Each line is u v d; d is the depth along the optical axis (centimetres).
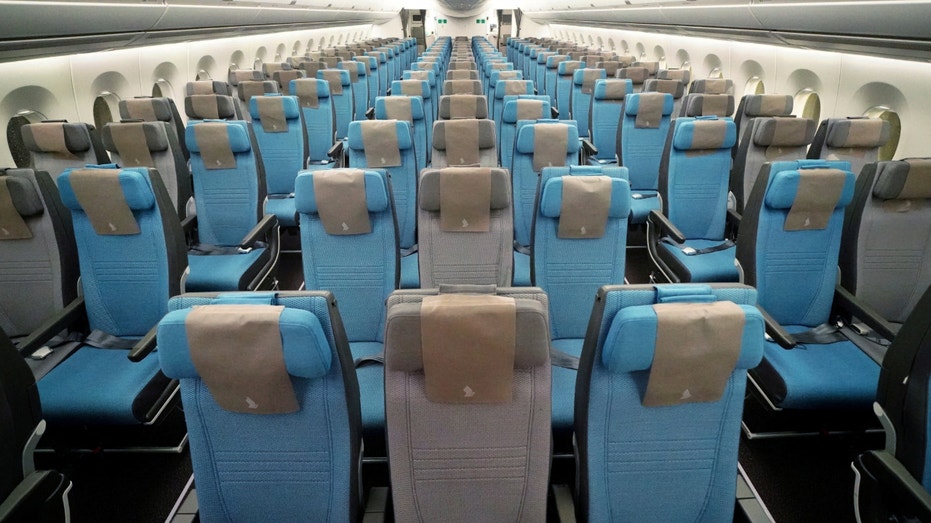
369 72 835
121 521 205
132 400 202
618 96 530
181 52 611
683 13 623
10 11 268
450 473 136
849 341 240
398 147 347
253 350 120
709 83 578
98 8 339
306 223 240
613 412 139
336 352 130
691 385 128
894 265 249
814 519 206
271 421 137
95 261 238
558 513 152
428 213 251
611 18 988
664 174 362
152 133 344
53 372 219
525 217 359
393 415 130
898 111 392
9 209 222
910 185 231
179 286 248
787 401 209
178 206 363
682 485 147
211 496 146
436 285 259
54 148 327
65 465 230
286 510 148
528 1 1791
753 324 120
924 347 147
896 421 155
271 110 431
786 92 535
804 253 246
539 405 129
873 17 318
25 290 240
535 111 431
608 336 123
